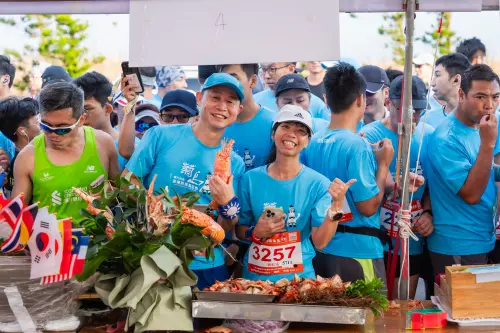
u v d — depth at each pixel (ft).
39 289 9.45
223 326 9.70
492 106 13.32
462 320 9.80
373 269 13.01
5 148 13.71
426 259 14.35
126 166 12.21
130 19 10.98
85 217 10.43
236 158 12.44
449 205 13.71
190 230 9.59
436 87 14.75
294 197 11.82
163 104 13.82
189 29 10.94
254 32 10.87
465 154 13.55
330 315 9.43
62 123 11.34
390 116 13.89
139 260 9.41
